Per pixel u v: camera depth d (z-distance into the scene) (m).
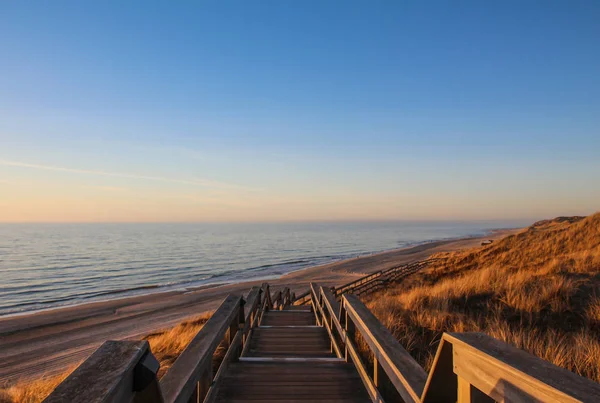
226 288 44.66
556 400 1.01
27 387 6.73
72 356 19.70
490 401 1.49
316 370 3.93
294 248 125.19
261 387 3.51
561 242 15.58
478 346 1.43
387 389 2.88
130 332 25.28
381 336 2.78
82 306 35.44
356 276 51.47
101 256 96.88
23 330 26.55
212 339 2.89
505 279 8.55
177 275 62.38
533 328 5.68
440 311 6.71
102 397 1.02
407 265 28.88
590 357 4.14
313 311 9.02
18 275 63.47
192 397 3.08
